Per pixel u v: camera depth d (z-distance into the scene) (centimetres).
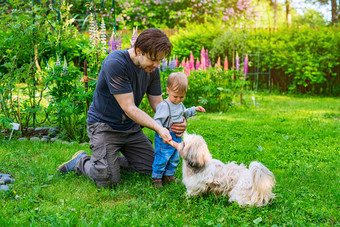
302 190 329
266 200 281
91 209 285
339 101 1020
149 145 373
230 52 1237
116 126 338
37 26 539
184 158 289
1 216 265
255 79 1309
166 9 1827
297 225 258
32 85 582
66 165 371
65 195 315
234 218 264
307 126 627
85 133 521
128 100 316
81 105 524
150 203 303
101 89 335
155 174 342
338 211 284
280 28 1323
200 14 1833
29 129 566
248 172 286
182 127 334
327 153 462
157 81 370
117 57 318
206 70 868
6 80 543
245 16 1812
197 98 845
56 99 529
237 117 745
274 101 1025
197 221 264
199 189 295
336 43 1139
